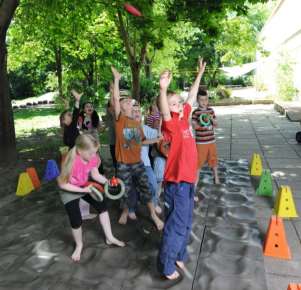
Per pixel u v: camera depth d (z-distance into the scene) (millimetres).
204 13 10930
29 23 13766
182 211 3467
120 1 11805
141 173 4703
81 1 11883
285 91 22594
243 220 4895
